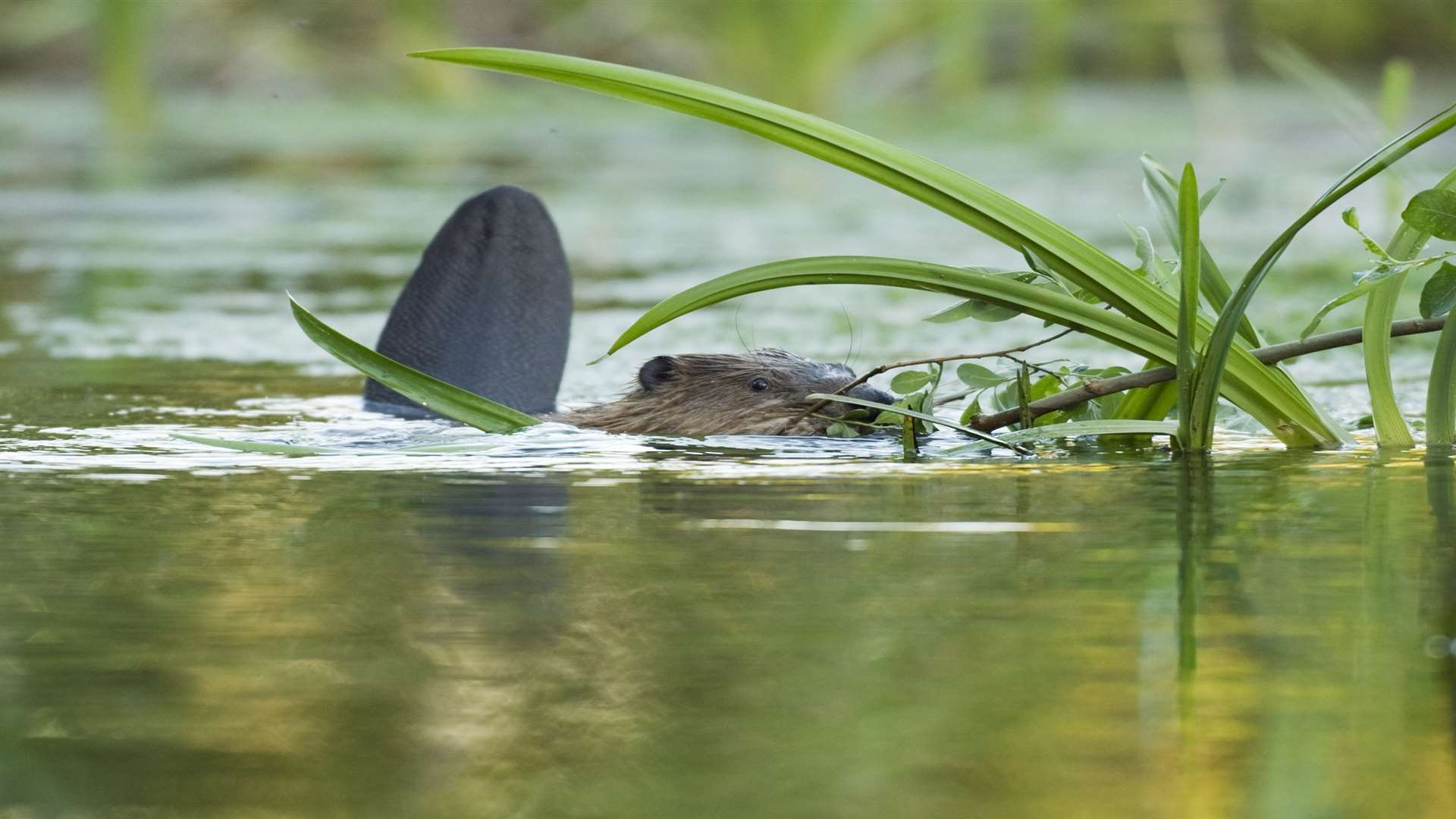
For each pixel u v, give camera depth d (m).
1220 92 35.72
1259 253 18.00
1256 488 6.63
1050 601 4.82
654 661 4.25
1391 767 3.52
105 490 6.71
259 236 20.14
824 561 5.32
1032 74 31.47
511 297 10.23
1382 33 38.09
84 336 13.12
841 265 7.40
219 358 12.18
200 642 4.45
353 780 3.48
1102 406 8.43
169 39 37.03
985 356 8.09
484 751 3.65
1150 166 8.13
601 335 13.58
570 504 6.35
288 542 5.65
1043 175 24.72
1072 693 4.00
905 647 4.37
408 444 8.16
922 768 3.52
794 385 9.34
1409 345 12.70
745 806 3.33
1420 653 4.29
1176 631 4.51
